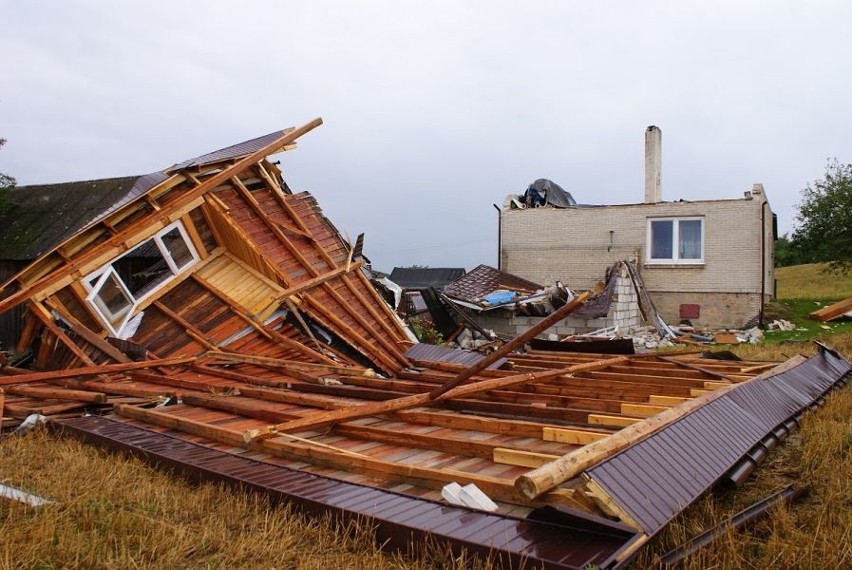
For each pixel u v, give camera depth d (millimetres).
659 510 3717
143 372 9062
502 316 18688
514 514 3943
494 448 5070
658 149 22594
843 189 24562
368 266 16922
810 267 36844
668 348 16438
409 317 18703
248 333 10711
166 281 10758
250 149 12602
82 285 9492
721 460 4688
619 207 21453
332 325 11375
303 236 12438
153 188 10797
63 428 6395
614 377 8531
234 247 11711
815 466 5273
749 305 19766
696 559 3424
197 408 7438
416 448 5574
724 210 20016
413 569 3441
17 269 18000
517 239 23094
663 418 5004
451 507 3951
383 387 8195
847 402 7785
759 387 6906
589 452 4113
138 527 3867
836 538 3695
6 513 4051
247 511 4258
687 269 20469
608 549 3254
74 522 3938
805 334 18312
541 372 8352
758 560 3527
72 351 9172
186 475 4984
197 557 3594
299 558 3590
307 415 6273
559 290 18188
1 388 7363
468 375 5945
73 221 18766
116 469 5098
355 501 4094
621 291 18172
